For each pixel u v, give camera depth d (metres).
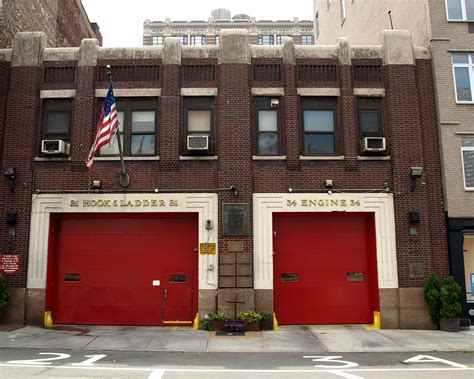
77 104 17.05
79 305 16.66
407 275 16.25
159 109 17.05
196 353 12.41
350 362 11.37
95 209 16.48
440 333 15.25
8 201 16.53
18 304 16.03
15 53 17.33
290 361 11.44
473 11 18.22
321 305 16.75
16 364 10.66
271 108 17.25
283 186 16.64
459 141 17.25
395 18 21.20
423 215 16.58
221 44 17.28
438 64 17.69
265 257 16.23
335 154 17.11
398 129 16.97
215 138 16.94
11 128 16.89
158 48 17.44
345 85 17.23
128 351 12.58
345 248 17.05
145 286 16.72
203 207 16.47
